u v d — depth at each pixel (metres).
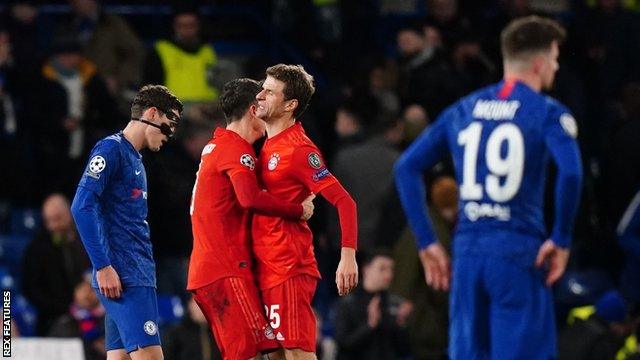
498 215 27.25
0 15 53.28
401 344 38.94
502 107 27.50
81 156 50.66
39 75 50.81
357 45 59.12
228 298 24.66
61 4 61.56
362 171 45.53
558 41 27.86
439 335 38.03
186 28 50.75
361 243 45.47
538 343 27.16
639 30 58.47
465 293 27.59
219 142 24.84
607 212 52.06
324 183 24.53
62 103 50.62
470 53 54.34
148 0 62.03
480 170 27.42
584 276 46.88
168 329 38.66
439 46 53.16
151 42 61.84
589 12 59.41
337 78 57.62
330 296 46.81
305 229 25.00
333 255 46.38
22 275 44.25
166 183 44.25
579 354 38.62
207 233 24.81
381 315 38.78
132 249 26.02
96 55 53.00
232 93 25.03
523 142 27.14
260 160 24.98
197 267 24.86
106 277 25.58
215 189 24.75
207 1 62.56
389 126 47.25
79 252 44.47
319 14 60.00
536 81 27.78
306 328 24.73
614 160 51.66
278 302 24.64
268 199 24.38
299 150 24.59
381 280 38.84
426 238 28.48
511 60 27.88
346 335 39.00
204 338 38.22
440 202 37.97
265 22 62.84
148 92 26.42
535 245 27.17
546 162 27.52
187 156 44.72
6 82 50.97
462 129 27.80
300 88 24.72
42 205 51.22
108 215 25.92
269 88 24.69
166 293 44.59
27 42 52.94
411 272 38.31
